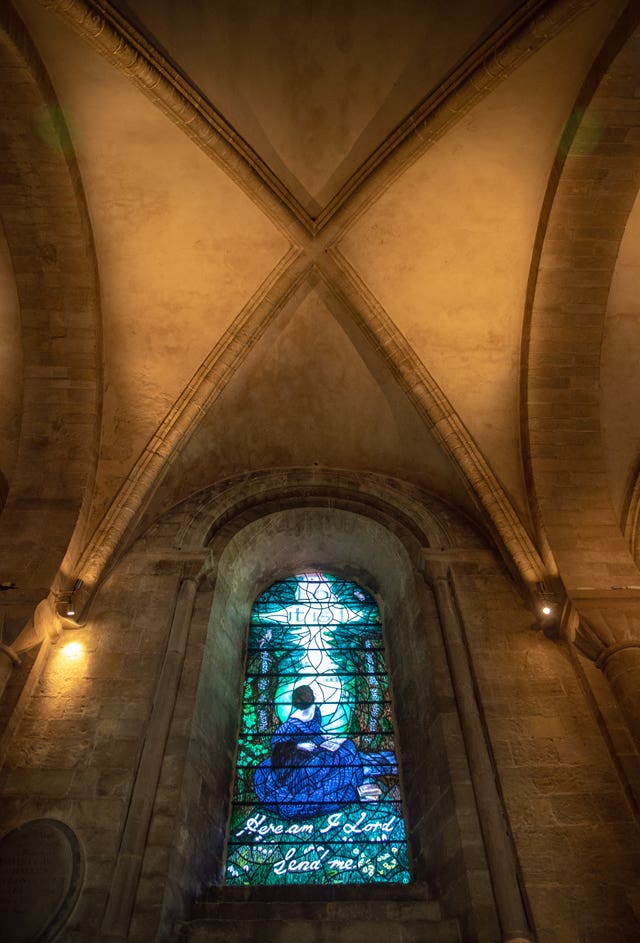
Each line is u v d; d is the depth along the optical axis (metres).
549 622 10.20
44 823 7.95
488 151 11.37
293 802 9.84
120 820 8.03
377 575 13.07
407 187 11.85
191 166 11.45
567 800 8.30
